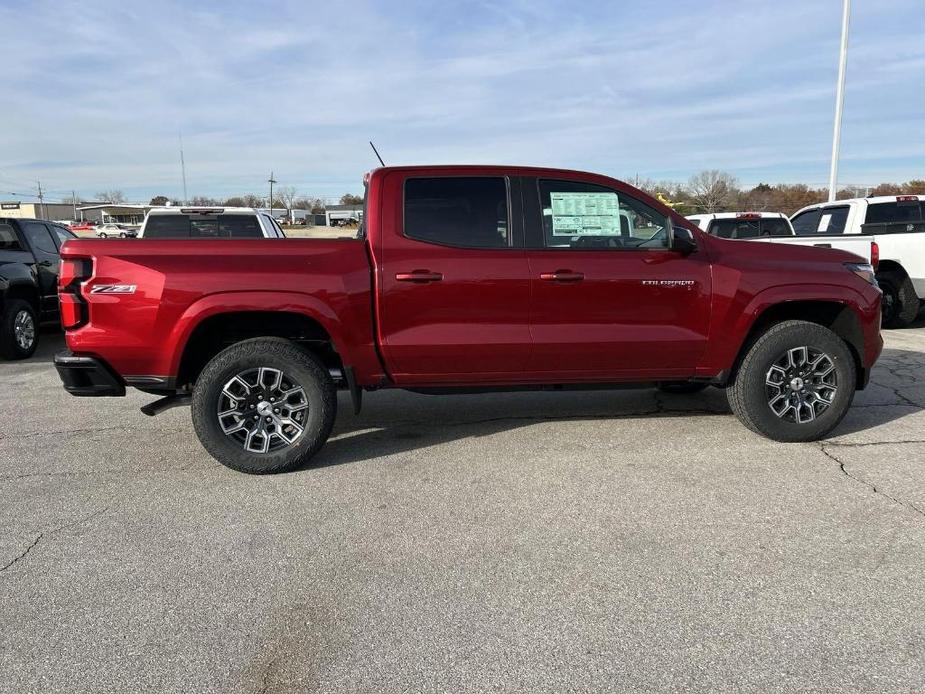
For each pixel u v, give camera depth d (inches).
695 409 216.7
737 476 157.8
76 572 117.5
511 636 98.0
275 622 102.3
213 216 357.1
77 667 92.0
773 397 179.6
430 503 145.1
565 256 169.9
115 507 144.9
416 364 168.6
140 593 110.7
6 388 262.7
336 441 188.4
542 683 87.8
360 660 93.1
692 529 131.0
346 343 162.2
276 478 160.9
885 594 107.3
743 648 94.3
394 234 166.2
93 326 154.5
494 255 167.6
